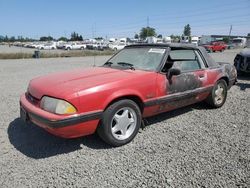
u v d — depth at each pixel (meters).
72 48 52.94
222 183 2.87
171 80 4.34
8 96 6.88
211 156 3.48
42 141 3.99
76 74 4.11
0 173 3.09
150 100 4.06
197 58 5.09
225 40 58.94
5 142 3.94
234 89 7.82
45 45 58.88
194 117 5.11
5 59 24.59
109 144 3.77
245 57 9.57
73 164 3.30
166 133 4.29
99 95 3.47
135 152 3.62
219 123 4.76
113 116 3.64
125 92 3.70
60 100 3.30
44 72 12.77
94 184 2.87
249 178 2.96
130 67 4.38
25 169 3.18
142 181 2.93
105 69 4.41
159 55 4.46
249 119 4.97
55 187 2.82
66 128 3.29
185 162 3.33
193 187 2.80
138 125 3.98
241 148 3.72
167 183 2.88
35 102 3.65
